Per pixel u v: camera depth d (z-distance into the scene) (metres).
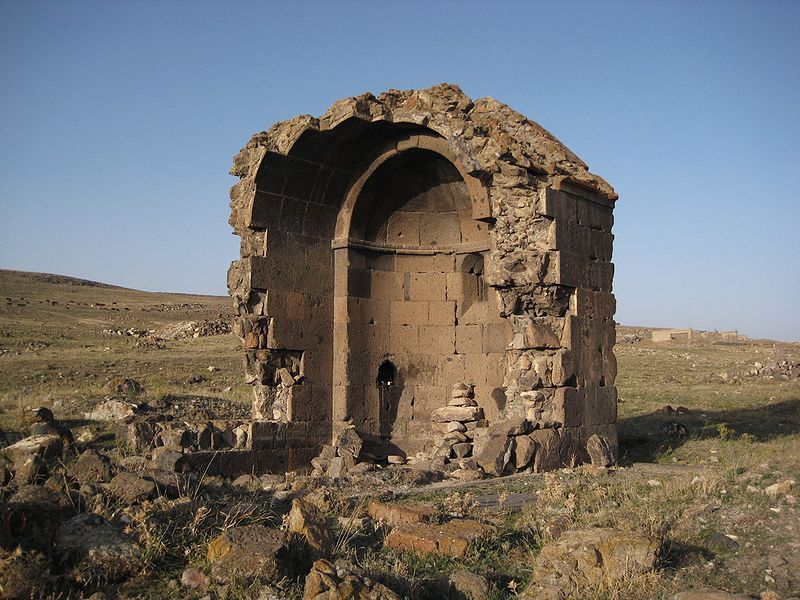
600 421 17.31
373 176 18.92
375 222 19.77
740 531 9.41
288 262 18.31
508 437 15.42
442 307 19.94
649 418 24.67
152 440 15.94
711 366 46.31
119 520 8.68
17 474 10.38
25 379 30.97
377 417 19.25
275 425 17.36
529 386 16.20
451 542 8.77
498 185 16.72
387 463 18.61
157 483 10.27
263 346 17.89
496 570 8.41
